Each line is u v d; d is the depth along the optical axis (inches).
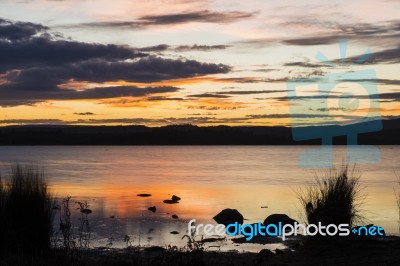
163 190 982.4
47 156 3540.8
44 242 324.8
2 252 307.6
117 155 4109.3
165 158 3371.1
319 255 354.0
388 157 3068.4
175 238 474.0
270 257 363.9
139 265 313.1
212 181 1232.2
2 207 321.7
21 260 286.4
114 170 1764.3
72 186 1043.3
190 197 854.5
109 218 592.4
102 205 719.7
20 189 330.3
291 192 908.0
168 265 308.5
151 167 2020.2
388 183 1051.3
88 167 1967.3
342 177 409.7
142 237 475.8
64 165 2106.3
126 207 702.5
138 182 1193.4
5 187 339.9
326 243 383.9
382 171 1513.3
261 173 1565.0
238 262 343.6
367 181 1108.5
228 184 1130.0
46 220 327.6
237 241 450.9
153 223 563.8
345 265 315.3
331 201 391.9
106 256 350.3
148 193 916.0
